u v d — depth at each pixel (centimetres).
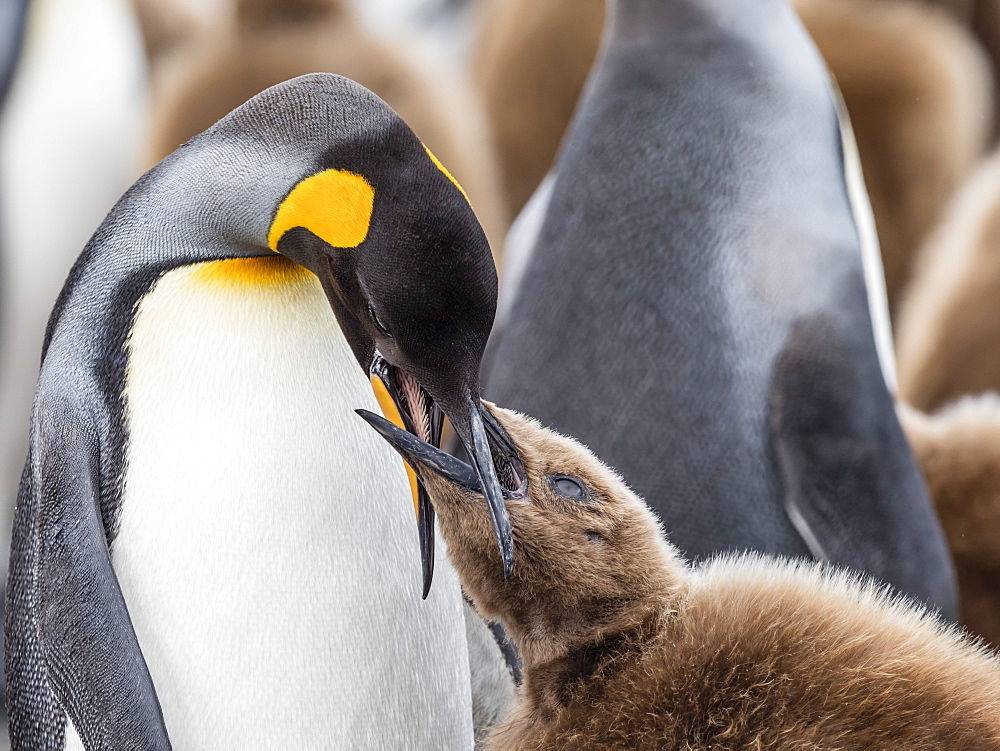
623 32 926
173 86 1378
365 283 563
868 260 955
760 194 874
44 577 567
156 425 587
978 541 959
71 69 1356
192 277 592
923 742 573
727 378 853
